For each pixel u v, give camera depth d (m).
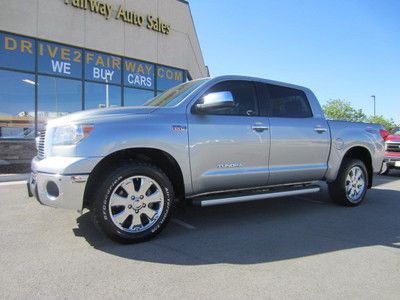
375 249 4.51
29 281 3.49
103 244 4.49
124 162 4.55
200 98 5.16
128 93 15.60
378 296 3.30
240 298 3.22
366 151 7.06
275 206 6.74
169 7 16.98
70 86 13.86
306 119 6.21
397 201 7.37
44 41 13.14
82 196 4.28
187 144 4.87
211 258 4.12
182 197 5.08
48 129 4.62
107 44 14.73
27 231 4.95
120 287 3.40
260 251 4.37
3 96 12.36
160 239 4.74
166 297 3.22
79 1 13.84
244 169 5.38
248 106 5.59
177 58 17.38
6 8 12.20
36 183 4.54
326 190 8.35
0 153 12.23
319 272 3.79
